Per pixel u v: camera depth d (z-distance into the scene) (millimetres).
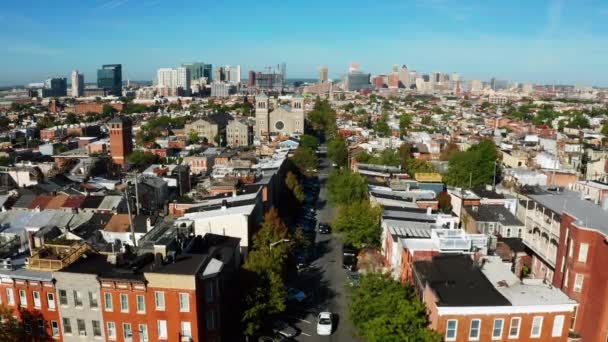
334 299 74375
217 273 52750
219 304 54375
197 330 51188
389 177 128375
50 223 84812
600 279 53125
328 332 63562
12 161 165125
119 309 51781
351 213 88312
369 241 86562
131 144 193375
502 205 94500
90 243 64438
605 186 96062
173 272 50469
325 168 193375
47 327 53750
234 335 60781
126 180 127125
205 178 157250
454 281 51125
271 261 64875
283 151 174000
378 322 49031
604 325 52375
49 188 115812
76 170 150375
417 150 175500
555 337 47656
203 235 74875
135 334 52125
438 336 45625
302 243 86000
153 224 80438
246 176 112938
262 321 63156
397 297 52031
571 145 172250
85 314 52562
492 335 46938
